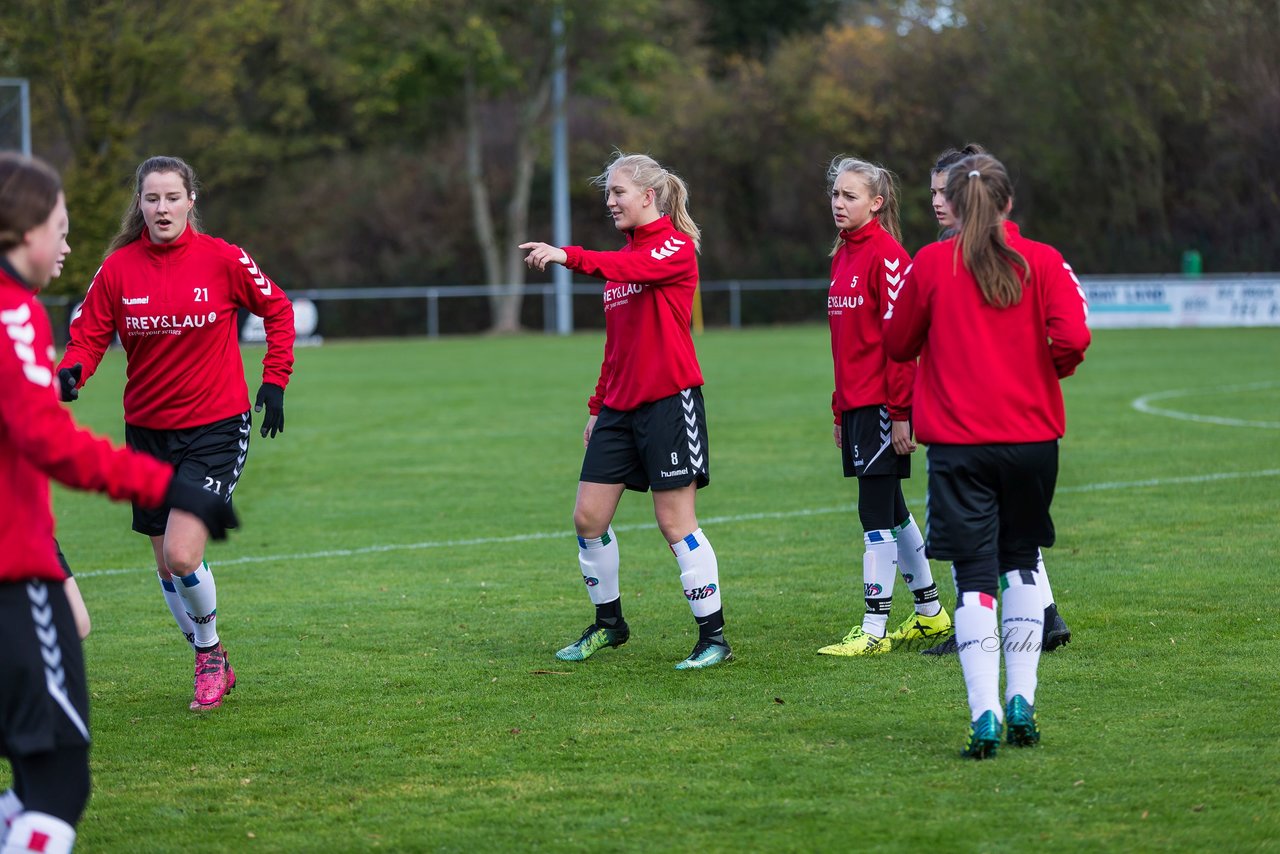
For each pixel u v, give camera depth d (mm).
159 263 7398
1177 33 51438
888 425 7996
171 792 5863
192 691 7551
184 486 4324
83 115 51094
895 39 61750
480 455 18234
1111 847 4941
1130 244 54094
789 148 62719
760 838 5129
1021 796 5492
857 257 8102
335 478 16312
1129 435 18469
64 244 4809
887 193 8133
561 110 52781
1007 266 5918
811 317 57594
